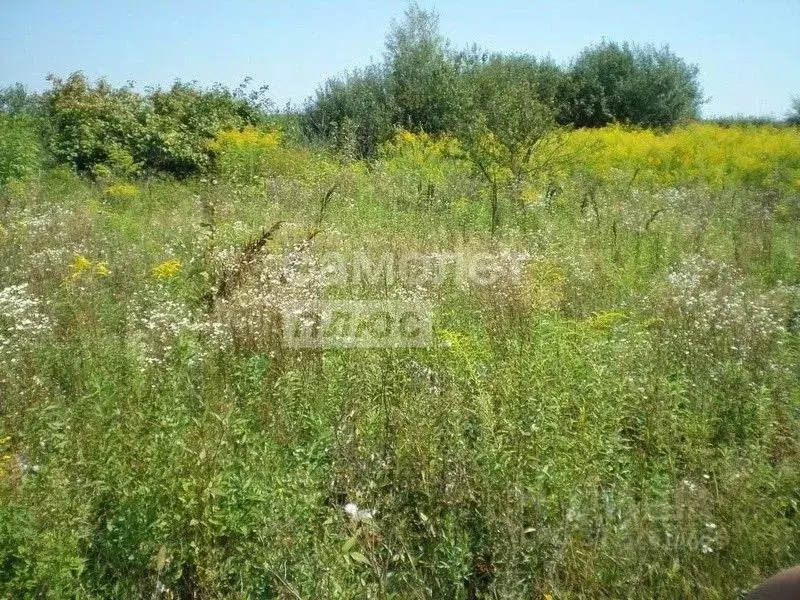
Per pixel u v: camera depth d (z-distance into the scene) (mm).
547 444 5359
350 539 4316
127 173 19312
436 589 4391
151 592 4340
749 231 13758
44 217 12680
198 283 9219
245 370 6469
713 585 4266
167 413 5277
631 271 10812
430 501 4875
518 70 24297
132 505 4520
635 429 5918
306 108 31844
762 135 28719
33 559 4219
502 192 15945
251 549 4441
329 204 15109
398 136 26344
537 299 8664
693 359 7164
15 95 33812
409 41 33781
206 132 21359
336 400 6035
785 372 7023
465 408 5711
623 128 34094
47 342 7312
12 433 5934
